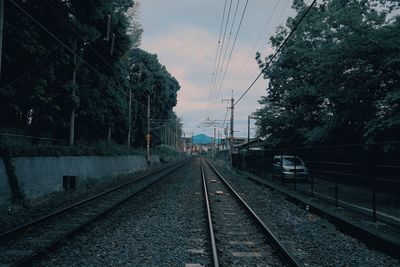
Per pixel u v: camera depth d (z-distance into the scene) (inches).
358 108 714.8
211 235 319.6
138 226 392.8
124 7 1300.4
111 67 1237.7
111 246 307.0
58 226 388.8
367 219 423.5
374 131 559.8
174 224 404.8
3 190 544.7
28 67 742.5
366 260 278.5
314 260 275.6
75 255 279.0
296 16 1043.9
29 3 747.4
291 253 283.4
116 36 1155.9
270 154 1000.9
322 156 615.2
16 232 341.4
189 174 1323.8
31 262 255.3
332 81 698.8
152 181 950.4
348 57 630.5
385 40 593.0
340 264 266.8
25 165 639.8
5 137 763.4
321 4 983.0
